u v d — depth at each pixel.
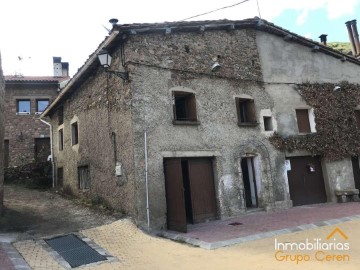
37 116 20.09
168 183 8.33
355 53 16.83
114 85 9.46
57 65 23.88
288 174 11.34
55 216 9.56
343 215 8.60
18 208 10.79
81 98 12.16
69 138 13.38
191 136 9.22
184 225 7.62
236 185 9.79
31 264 5.48
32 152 19.62
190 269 4.99
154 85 8.87
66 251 6.27
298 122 11.99
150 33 9.13
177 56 9.49
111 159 9.52
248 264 5.02
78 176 12.32
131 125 8.34
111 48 9.33
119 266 5.37
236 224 8.28
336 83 13.14
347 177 12.32
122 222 8.05
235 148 10.04
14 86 19.91
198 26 9.82
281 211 10.16
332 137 12.31
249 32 11.46
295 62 12.30
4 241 6.85
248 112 10.98
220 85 10.20
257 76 11.22
